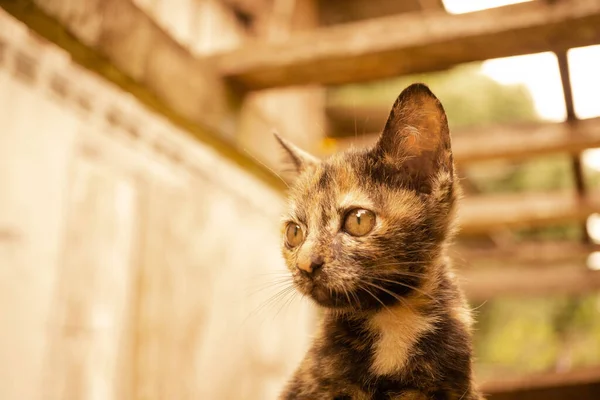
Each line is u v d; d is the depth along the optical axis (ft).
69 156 1.87
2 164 1.67
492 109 5.37
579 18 1.86
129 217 2.08
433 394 1.25
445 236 1.34
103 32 1.81
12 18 1.69
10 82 1.70
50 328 1.76
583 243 3.91
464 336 1.30
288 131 3.00
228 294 2.59
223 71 2.26
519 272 4.20
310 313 3.32
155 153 2.21
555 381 2.01
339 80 2.27
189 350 2.31
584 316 5.31
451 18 1.99
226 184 2.64
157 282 2.18
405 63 2.11
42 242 1.75
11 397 1.64
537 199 3.30
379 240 1.28
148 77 1.97
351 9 3.94
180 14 2.46
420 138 1.34
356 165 1.37
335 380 1.28
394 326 1.30
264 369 2.81
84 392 1.86
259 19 3.07
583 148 2.64
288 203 1.47
